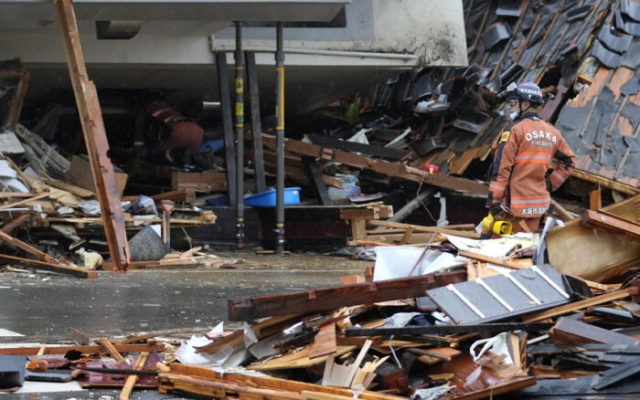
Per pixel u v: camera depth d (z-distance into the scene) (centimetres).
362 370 622
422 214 2294
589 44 2438
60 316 999
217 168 2320
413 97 2659
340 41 2333
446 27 2442
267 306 680
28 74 1962
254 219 2031
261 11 1773
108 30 1859
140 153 2353
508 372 614
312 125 2894
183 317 1009
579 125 2278
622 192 2211
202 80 2388
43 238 1642
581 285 735
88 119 1490
